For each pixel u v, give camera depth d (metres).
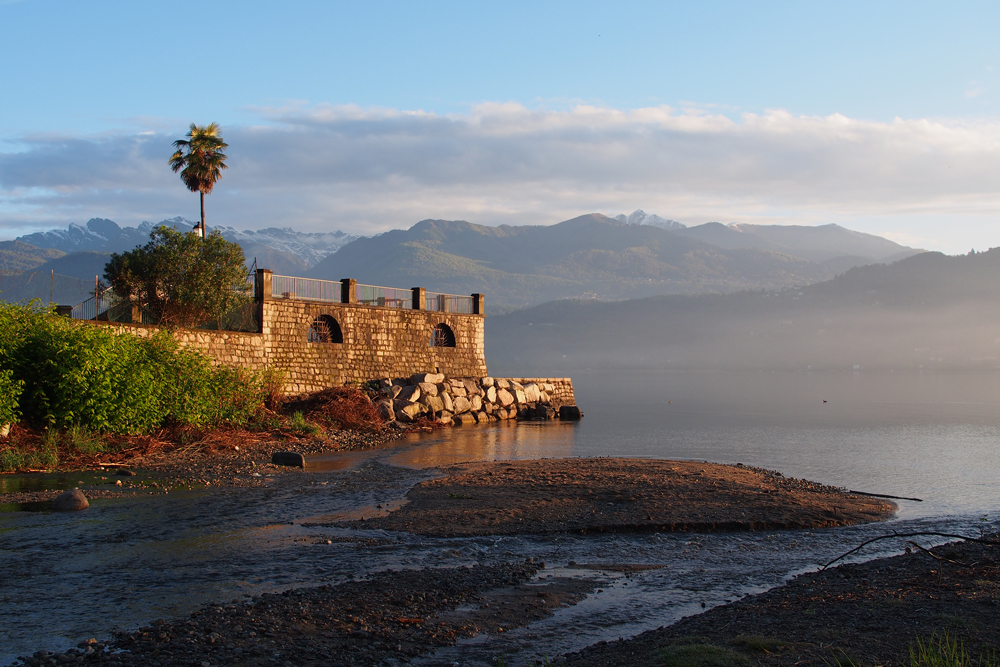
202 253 35.47
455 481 21.27
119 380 25.70
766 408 70.88
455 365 47.28
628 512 17.16
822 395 100.19
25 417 24.59
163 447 26.02
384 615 9.94
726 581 12.25
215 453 26.14
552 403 52.62
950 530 16.47
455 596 10.96
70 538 13.97
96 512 16.34
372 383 41.28
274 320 36.59
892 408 70.44
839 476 25.36
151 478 20.95
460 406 44.56
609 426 46.75
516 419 49.06
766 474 23.94
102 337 25.81
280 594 10.73
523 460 26.95
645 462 25.66
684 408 70.94
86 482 20.02
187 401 28.11
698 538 15.35
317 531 15.04
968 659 7.34
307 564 12.56
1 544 13.45
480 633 9.45
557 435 39.44
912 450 34.00
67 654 8.30
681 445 35.56
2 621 9.52
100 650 8.48
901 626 8.74
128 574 11.74
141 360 27.03
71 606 10.16
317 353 38.62
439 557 13.32
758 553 14.25
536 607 10.59
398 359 43.31
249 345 35.22
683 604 10.92
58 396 24.58
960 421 53.56
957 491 22.03
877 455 31.92
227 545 13.70
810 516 17.20
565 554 13.90
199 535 14.44
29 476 20.75
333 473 23.12
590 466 24.42
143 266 34.19
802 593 11.02
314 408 36.72
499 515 16.83
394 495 19.25
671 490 19.66
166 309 33.97
